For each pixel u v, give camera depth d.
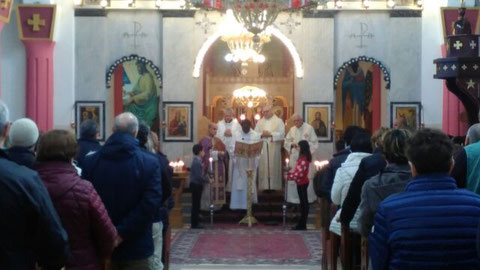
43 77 22.16
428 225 4.46
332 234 10.30
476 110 13.30
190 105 22.97
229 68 26.95
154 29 23.02
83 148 9.54
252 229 19.33
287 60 26.64
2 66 22.11
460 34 13.52
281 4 16.34
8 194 4.88
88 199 6.24
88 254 6.29
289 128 23.42
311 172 21.09
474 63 12.86
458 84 12.90
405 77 22.94
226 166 21.16
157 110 23.36
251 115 26.23
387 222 4.55
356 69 24.12
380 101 23.77
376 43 23.02
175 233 18.56
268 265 14.28
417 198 4.56
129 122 7.39
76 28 22.78
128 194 7.21
